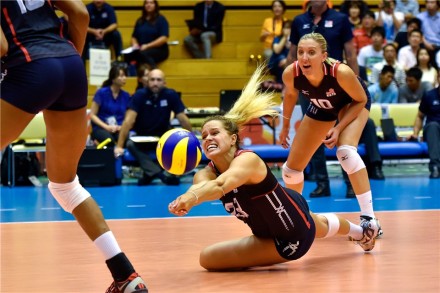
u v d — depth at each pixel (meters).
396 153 15.62
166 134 6.71
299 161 8.53
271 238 6.80
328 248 7.88
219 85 20.22
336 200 12.57
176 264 7.15
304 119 8.47
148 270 6.87
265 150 15.26
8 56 5.12
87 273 6.75
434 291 5.86
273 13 20.83
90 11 19.67
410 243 8.12
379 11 21.36
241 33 21.69
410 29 19.72
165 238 8.75
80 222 5.58
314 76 7.82
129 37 21.50
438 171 15.53
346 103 8.24
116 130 15.63
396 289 5.94
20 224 10.16
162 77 15.27
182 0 21.88
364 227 7.63
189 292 5.95
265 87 17.16
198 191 5.84
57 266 7.10
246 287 6.09
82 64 5.38
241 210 6.67
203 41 20.97
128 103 15.41
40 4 5.26
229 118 6.73
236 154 6.51
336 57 11.98
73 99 5.31
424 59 18.47
